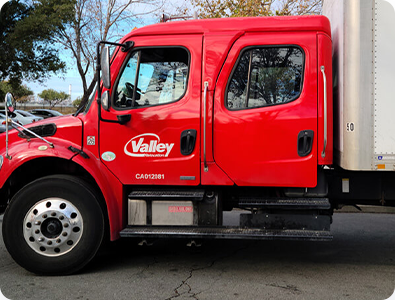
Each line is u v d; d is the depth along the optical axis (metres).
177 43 4.46
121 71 4.53
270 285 4.11
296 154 4.24
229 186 4.49
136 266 4.76
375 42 4.12
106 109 4.32
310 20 4.32
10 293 3.89
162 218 4.46
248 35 4.39
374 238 6.18
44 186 4.34
